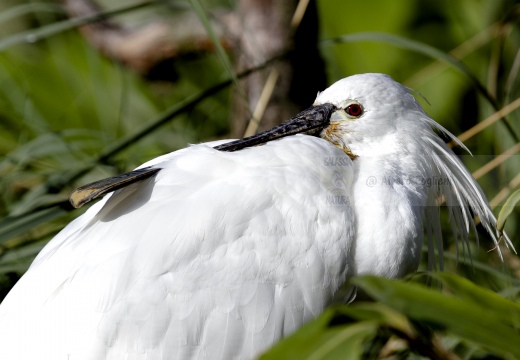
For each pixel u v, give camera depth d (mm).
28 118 12203
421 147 9438
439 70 13930
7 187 11148
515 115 12117
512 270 10414
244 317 7895
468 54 14055
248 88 11844
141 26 13703
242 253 7926
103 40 13328
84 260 7879
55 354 7668
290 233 8055
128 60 13398
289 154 8438
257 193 8086
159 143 12258
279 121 11805
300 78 11719
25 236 10906
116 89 13680
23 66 13891
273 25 11477
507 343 5031
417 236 8664
